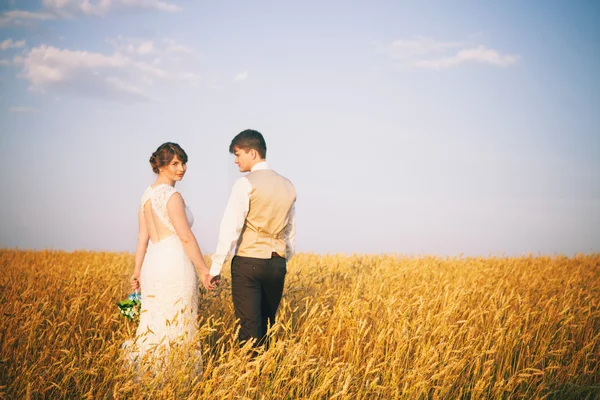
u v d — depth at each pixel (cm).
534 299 721
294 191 488
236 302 471
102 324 473
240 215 456
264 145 487
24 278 715
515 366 474
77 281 589
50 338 412
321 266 752
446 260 1115
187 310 452
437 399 382
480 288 696
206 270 456
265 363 363
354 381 384
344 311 474
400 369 395
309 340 471
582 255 1261
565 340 496
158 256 451
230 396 337
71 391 366
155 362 381
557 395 439
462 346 455
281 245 479
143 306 455
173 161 458
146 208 467
